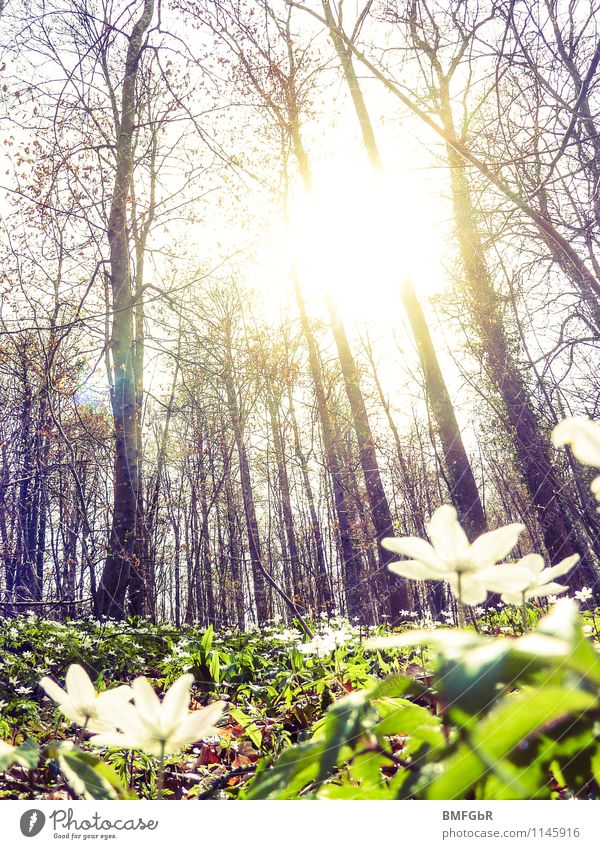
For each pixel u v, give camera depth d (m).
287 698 2.51
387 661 3.21
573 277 4.47
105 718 0.69
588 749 0.54
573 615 0.45
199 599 16.16
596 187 3.98
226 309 10.94
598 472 4.46
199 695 3.57
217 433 13.08
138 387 10.82
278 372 11.61
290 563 13.33
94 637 5.68
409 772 0.61
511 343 5.18
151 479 12.21
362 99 7.27
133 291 10.08
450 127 4.24
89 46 7.95
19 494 10.70
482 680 0.49
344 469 11.56
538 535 5.08
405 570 0.71
